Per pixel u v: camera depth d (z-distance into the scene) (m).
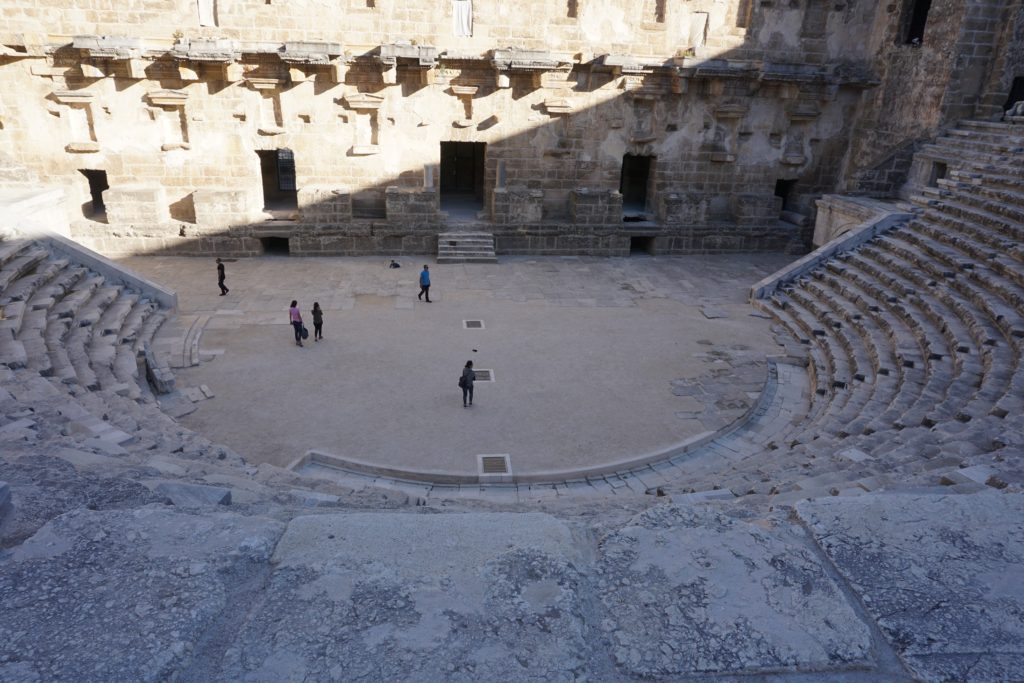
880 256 21.70
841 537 3.14
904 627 2.68
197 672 2.43
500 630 2.64
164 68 25.81
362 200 28.92
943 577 2.92
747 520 3.43
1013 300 15.61
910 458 8.64
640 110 29.33
